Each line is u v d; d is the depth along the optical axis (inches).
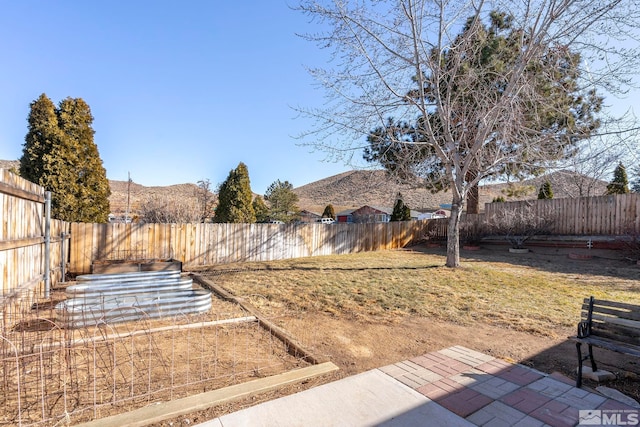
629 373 128.4
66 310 155.6
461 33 362.3
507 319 200.1
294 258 498.9
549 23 285.4
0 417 94.7
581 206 512.7
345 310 218.4
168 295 206.2
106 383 115.7
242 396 108.1
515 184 439.8
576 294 262.2
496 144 321.7
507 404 107.2
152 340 158.1
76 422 92.8
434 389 116.9
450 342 165.0
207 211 844.6
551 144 307.9
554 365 138.4
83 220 452.4
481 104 315.0
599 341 121.6
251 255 471.2
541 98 294.4
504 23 373.1
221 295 256.4
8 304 160.1
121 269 334.0
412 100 336.5
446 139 352.2
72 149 450.0
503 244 603.5
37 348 125.7
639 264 401.1
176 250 412.8
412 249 636.7
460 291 269.9
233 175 705.6
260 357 143.4
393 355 148.6
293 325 186.7
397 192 413.4
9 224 170.2
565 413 102.0
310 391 114.7
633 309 121.6
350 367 135.3
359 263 431.8
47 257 232.8
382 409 103.7
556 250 530.9
